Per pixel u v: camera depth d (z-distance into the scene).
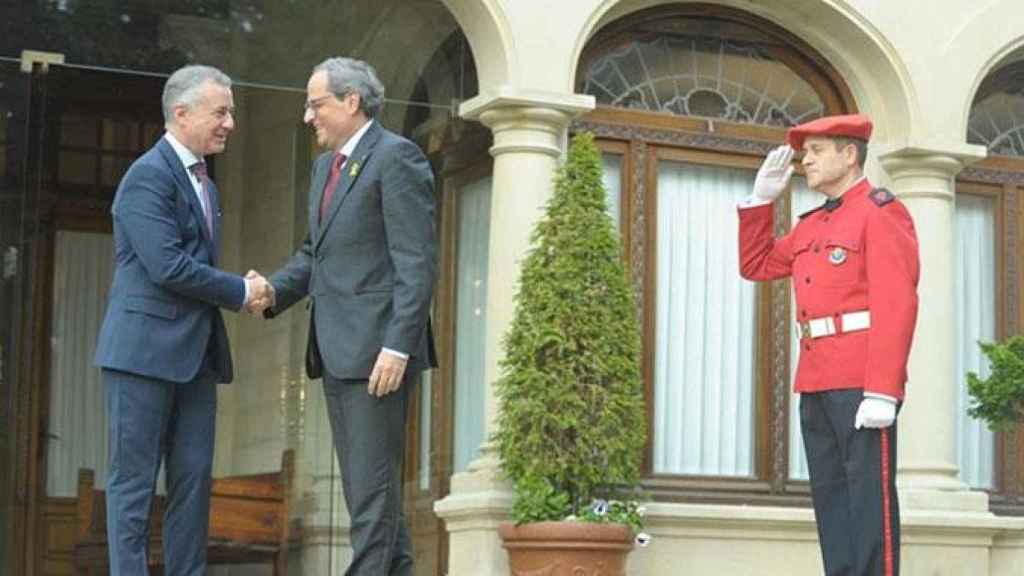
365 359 6.88
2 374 10.17
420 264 6.84
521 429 8.95
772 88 10.44
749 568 9.74
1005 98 11.08
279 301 7.40
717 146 10.27
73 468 11.98
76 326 12.13
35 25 9.62
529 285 9.05
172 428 7.23
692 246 10.23
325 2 9.91
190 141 7.22
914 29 10.32
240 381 11.94
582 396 8.97
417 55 9.88
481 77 9.62
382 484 6.89
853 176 7.30
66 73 10.02
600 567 8.71
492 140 9.70
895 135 10.40
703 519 9.61
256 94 10.98
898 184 10.39
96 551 11.20
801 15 10.31
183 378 7.08
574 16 9.56
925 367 10.24
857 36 10.26
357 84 6.99
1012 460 10.84
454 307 9.97
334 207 6.98
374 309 6.91
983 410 9.52
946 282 10.30
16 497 10.91
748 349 10.30
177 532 7.18
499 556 9.16
